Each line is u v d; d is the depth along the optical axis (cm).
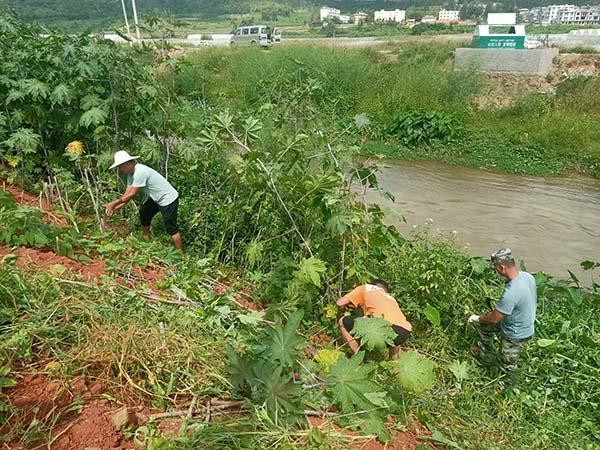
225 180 746
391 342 391
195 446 268
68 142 772
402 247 661
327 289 545
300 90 851
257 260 600
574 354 569
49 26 834
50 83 728
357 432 331
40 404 286
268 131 708
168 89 839
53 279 389
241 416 308
